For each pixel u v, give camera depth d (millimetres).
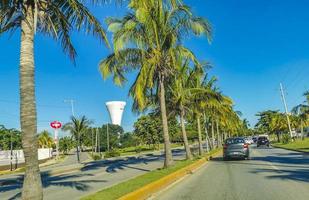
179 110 33656
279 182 16438
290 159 31391
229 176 19828
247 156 33219
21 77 9930
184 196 13398
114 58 22562
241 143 33500
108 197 12000
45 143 136000
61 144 136875
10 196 17312
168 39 23094
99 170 32094
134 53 22859
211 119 64000
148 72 22234
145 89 22984
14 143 94812
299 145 58312
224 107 52906
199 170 24422
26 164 9703
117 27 21984
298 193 13219
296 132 112375
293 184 15641
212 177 19656
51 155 91125
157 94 25938
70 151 160125
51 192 17391
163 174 19406
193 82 35219
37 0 10344
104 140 130625
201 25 23547
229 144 33656
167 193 14375
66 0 11625
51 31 12484
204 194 13688
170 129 104125
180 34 23859
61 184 21219
